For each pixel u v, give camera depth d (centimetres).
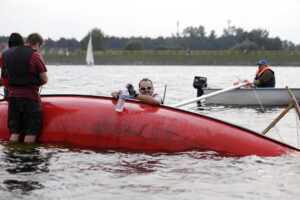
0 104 1897
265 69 4003
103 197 1130
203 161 1478
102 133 1672
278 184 1254
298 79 8988
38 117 1722
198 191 1188
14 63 1673
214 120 1659
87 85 5828
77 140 1691
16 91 1692
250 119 2825
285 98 3912
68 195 1139
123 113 1683
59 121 1727
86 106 1736
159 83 6762
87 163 1441
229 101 3938
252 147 1573
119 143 1652
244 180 1286
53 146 1666
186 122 1644
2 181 1231
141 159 1502
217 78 9231
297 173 1358
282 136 2142
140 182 1255
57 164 1417
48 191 1163
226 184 1248
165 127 1634
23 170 1340
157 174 1334
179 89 5397
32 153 1551
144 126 1647
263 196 1157
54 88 5081
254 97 3903
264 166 1427
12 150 1590
